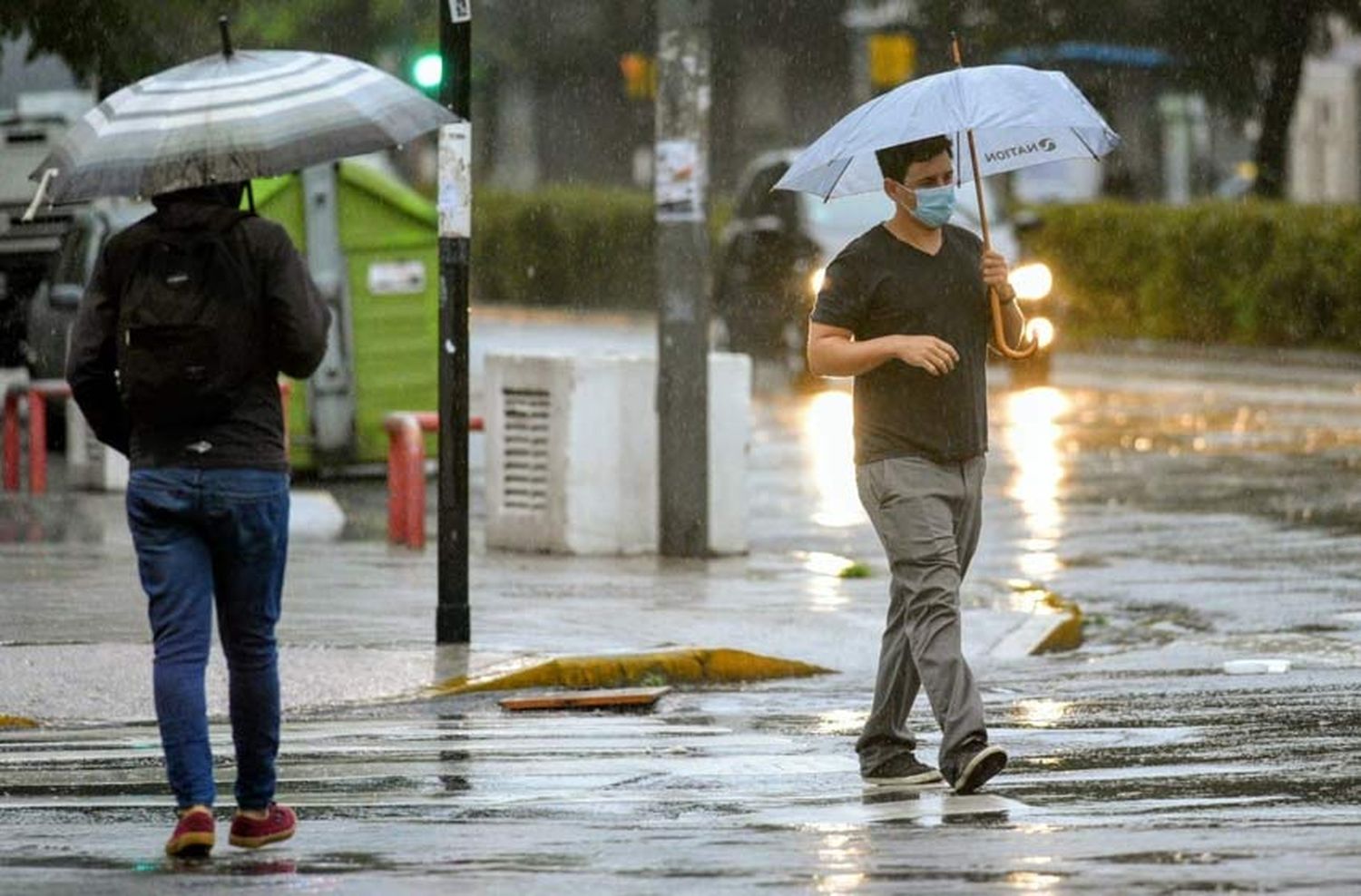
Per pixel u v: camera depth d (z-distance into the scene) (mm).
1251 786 23031
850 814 21891
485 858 19906
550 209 139125
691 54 43594
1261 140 113312
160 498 19656
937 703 22781
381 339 58469
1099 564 44438
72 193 19875
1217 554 45562
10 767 25422
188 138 19703
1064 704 29406
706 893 18234
